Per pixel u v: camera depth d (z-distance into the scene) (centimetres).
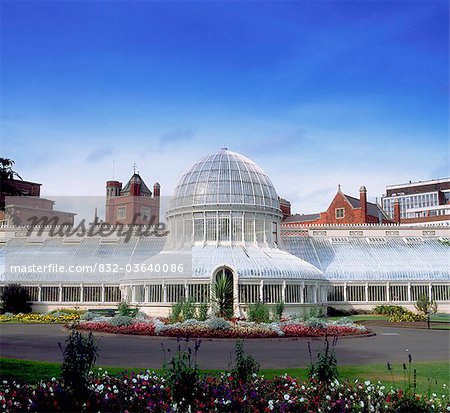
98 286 7156
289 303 5978
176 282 5925
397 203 12575
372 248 8094
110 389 1755
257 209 6875
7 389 1772
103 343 3444
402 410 1662
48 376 2144
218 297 5459
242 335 3762
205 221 6769
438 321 5747
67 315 5972
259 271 5944
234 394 1688
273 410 1630
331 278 7400
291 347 3319
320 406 1661
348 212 12488
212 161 7131
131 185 11062
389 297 7388
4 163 2666
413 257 7806
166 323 4572
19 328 4709
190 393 1661
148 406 1631
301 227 8575
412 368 2486
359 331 4172
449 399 1781
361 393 1745
